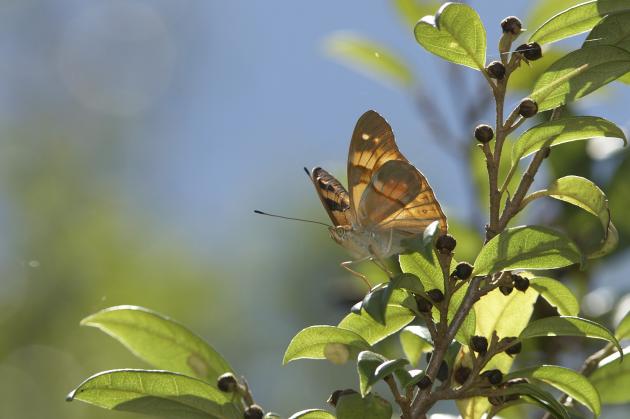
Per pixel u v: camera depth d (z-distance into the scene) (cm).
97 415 315
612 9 213
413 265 213
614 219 227
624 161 227
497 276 212
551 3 234
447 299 211
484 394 211
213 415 212
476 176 232
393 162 214
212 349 215
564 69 212
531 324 211
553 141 212
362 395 208
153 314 215
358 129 216
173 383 212
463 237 229
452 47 212
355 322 213
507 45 212
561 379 212
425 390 211
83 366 337
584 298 226
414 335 217
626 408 227
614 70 212
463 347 214
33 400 329
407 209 215
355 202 217
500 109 212
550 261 211
